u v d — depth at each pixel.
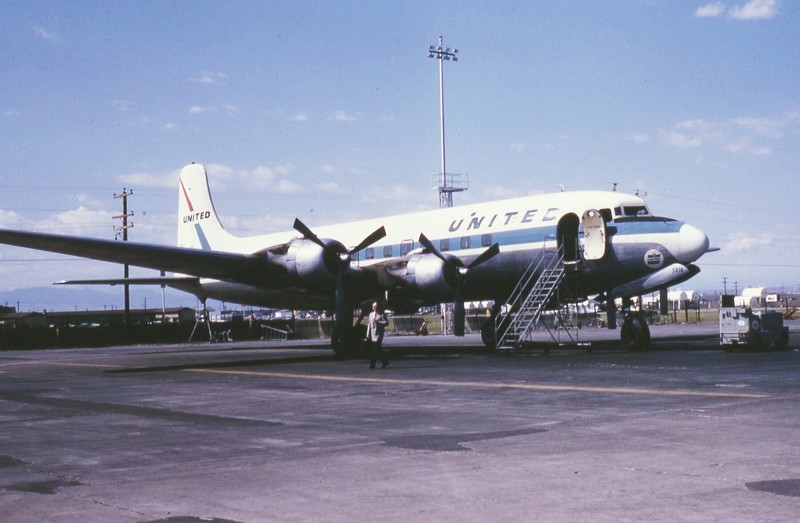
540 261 22.30
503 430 9.19
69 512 5.92
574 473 6.76
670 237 21.06
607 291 22.55
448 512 5.66
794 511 5.44
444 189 56.44
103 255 22.27
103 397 14.43
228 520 5.62
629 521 5.31
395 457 7.75
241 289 29.47
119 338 45.78
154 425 10.59
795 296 112.88
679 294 92.50
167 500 6.24
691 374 15.13
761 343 21.20
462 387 14.14
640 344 22.61
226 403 12.95
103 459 8.14
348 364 21.38
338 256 22.58
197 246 33.88
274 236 30.20
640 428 8.95
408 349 28.05
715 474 6.56
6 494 6.58
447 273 22.09
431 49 55.75
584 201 22.34
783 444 7.77
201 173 33.72
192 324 48.09
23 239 20.48
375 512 5.72
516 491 6.20
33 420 11.39
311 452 8.21
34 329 43.19
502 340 23.16
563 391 12.91
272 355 28.08
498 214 23.70
